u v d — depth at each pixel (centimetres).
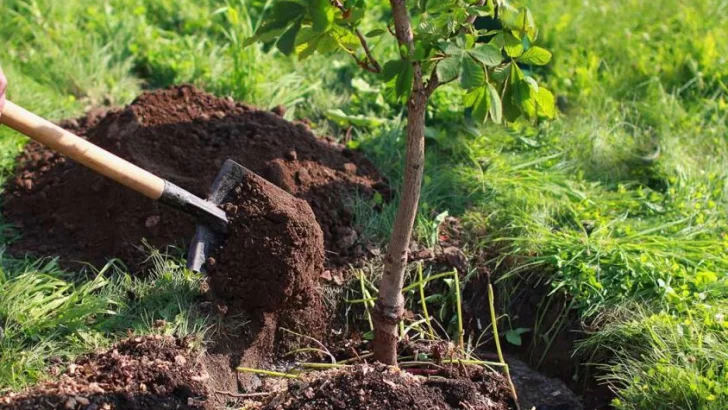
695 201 530
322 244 446
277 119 518
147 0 678
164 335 406
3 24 623
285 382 423
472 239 498
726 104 617
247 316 434
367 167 529
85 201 478
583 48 662
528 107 364
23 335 400
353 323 461
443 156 559
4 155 503
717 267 474
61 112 561
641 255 472
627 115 611
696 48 655
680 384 395
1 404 356
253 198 430
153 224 457
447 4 347
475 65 323
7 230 475
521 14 349
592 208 523
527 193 521
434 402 387
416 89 358
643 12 706
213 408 381
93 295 426
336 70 627
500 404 410
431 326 458
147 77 622
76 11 656
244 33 632
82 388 368
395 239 389
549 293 462
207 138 493
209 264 423
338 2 342
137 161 475
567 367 458
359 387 383
